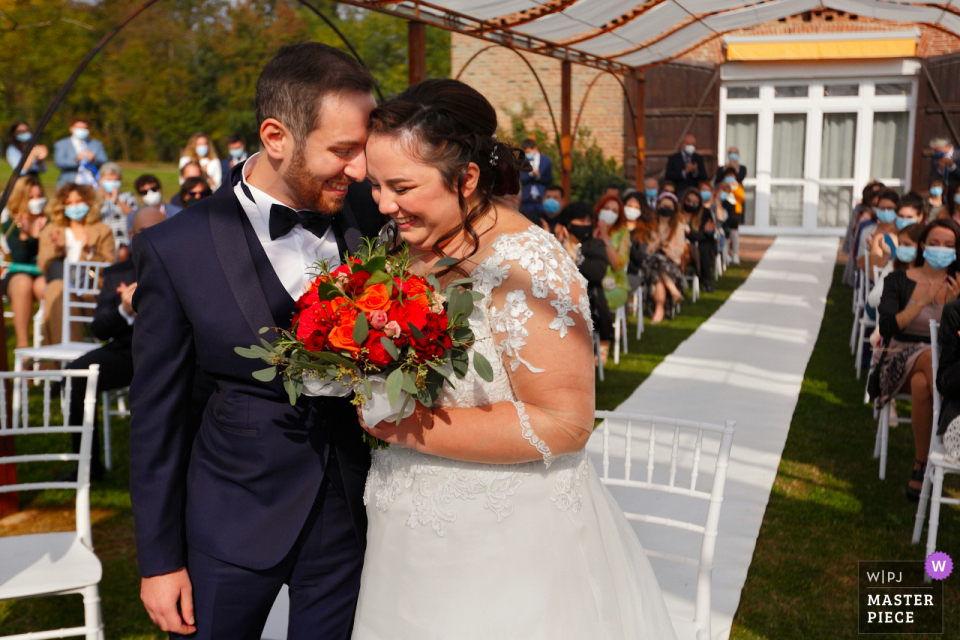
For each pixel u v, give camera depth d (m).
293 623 1.93
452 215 1.62
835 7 9.64
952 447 3.32
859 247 8.00
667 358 7.15
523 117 15.66
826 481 4.36
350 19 32.34
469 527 1.69
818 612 3.09
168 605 1.76
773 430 5.18
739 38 14.91
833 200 15.41
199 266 1.74
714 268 11.70
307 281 1.80
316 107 1.59
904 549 3.59
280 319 1.78
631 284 7.75
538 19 7.21
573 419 1.58
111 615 3.12
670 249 8.91
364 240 1.87
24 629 3.04
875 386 4.48
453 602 1.69
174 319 1.75
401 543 1.75
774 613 3.08
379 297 1.50
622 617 1.88
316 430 1.82
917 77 14.48
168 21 29.98
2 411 3.07
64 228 5.96
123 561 3.55
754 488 4.23
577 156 15.32
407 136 1.54
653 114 15.54
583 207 6.33
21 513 3.96
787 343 7.65
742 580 3.30
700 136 15.47
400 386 1.46
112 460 4.73
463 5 6.06
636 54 10.52
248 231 1.78
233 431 1.79
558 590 1.70
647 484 2.41
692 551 3.54
